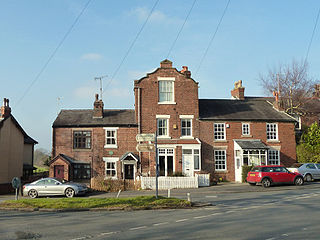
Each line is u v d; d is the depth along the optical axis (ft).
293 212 46.55
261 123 110.83
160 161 102.53
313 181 100.48
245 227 36.35
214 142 106.63
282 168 88.02
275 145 110.32
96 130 104.53
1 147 96.99
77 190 74.74
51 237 32.78
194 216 45.06
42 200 59.36
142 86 106.32
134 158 100.89
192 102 107.65
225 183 100.63
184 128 106.73
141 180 88.38
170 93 107.65
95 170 102.73
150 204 54.75
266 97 142.51
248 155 104.27
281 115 115.14
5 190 94.48
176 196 72.23
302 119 141.49
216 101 121.60
